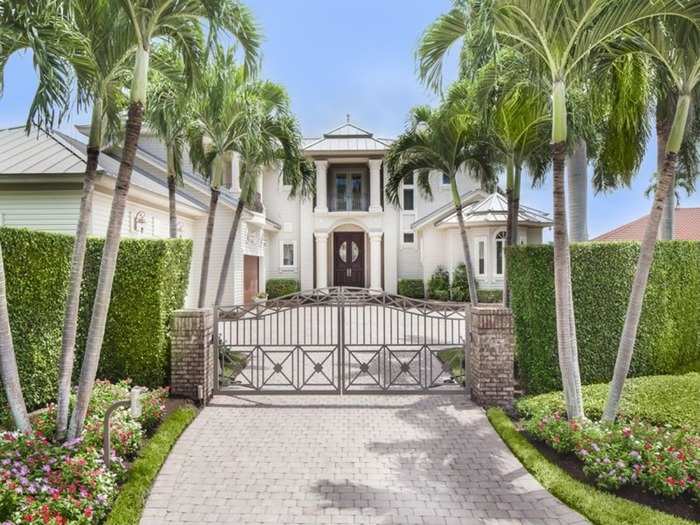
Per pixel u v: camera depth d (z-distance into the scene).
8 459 3.93
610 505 3.85
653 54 5.04
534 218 17.48
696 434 4.88
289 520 3.86
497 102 6.88
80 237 4.91
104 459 4.23
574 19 4.75
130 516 3.74
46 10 4.19
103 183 9.35
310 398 7.04
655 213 5.02
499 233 17.89
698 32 4.62
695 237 24.39
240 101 8.32
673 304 7.64
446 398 6.99
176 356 6.73
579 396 5.31
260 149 8.99
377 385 7.38
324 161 21.30
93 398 5.61
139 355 7.03
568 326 5.33
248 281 18.72
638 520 3.62
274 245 22.11
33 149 9.90
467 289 18.27
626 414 5.56
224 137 8.86
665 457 4.26
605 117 7.89
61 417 4.73
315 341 11.84
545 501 4.11
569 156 7.68
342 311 7.28
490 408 6.28
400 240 22.03
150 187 11.19
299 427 5.86
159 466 4.69
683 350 7.86
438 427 5.84
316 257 21.84
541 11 4.75
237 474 4.63
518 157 8.41
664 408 5.68
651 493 4.09
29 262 5.86
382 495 4.24
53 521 3.29
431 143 9.35
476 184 21.75
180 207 13.41
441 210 20.28
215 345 7.22
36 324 5.96
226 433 5.67
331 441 5.43
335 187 22.62
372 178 21.27
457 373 8.39
